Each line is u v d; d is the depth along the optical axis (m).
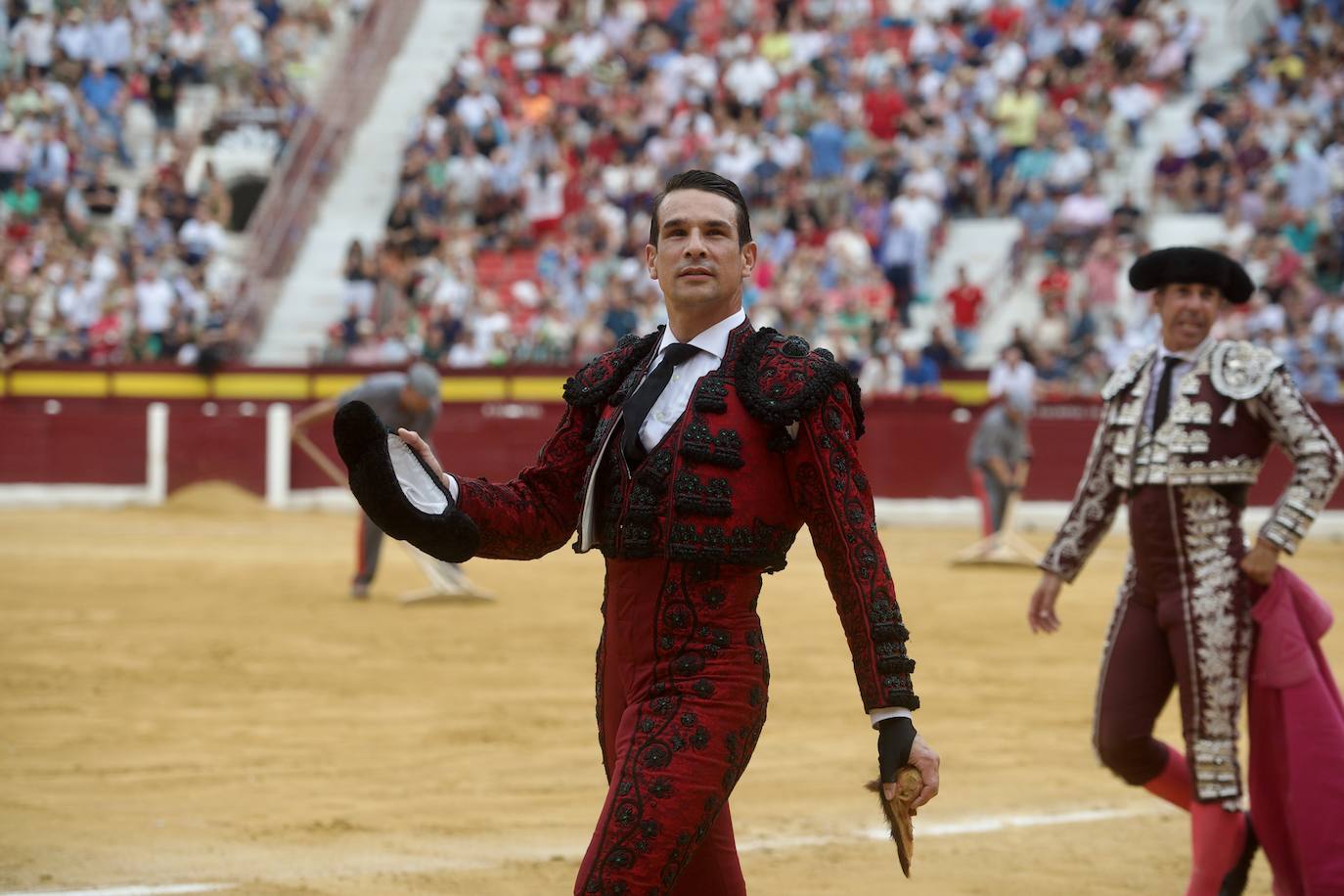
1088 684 25.23
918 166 65.31
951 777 18.56
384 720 21.69
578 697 23.59
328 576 39.12
